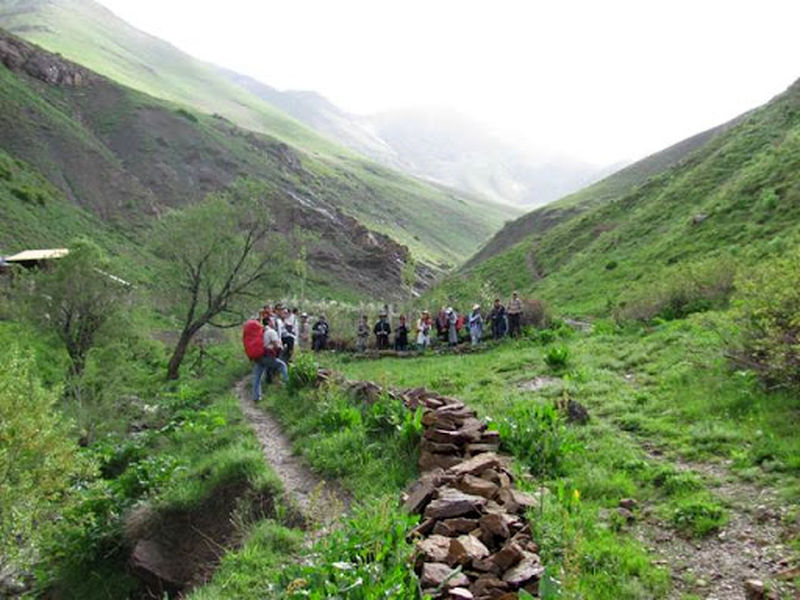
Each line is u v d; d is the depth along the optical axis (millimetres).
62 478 11836
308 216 104375
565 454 8906
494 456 8359
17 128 86625
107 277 26766
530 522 6336
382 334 28625
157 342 31000
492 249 107000
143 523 10906
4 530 11000
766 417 9531
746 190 32219
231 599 6645
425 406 11312
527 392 13945
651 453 9219
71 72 118750
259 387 16688
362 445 10438
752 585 5391
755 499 7203
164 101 135875
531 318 27672
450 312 28000
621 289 31750
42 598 11086
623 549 6223
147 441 15570
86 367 21969
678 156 106188
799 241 20719
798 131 34938
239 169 117188
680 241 32562
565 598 5066
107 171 91938
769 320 10664
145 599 10094
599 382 13875
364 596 4938
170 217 27188
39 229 60094
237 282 26703
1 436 11172
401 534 5973
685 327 17719
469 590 5156
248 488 10086
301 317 30750
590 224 57750
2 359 13445
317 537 7453
